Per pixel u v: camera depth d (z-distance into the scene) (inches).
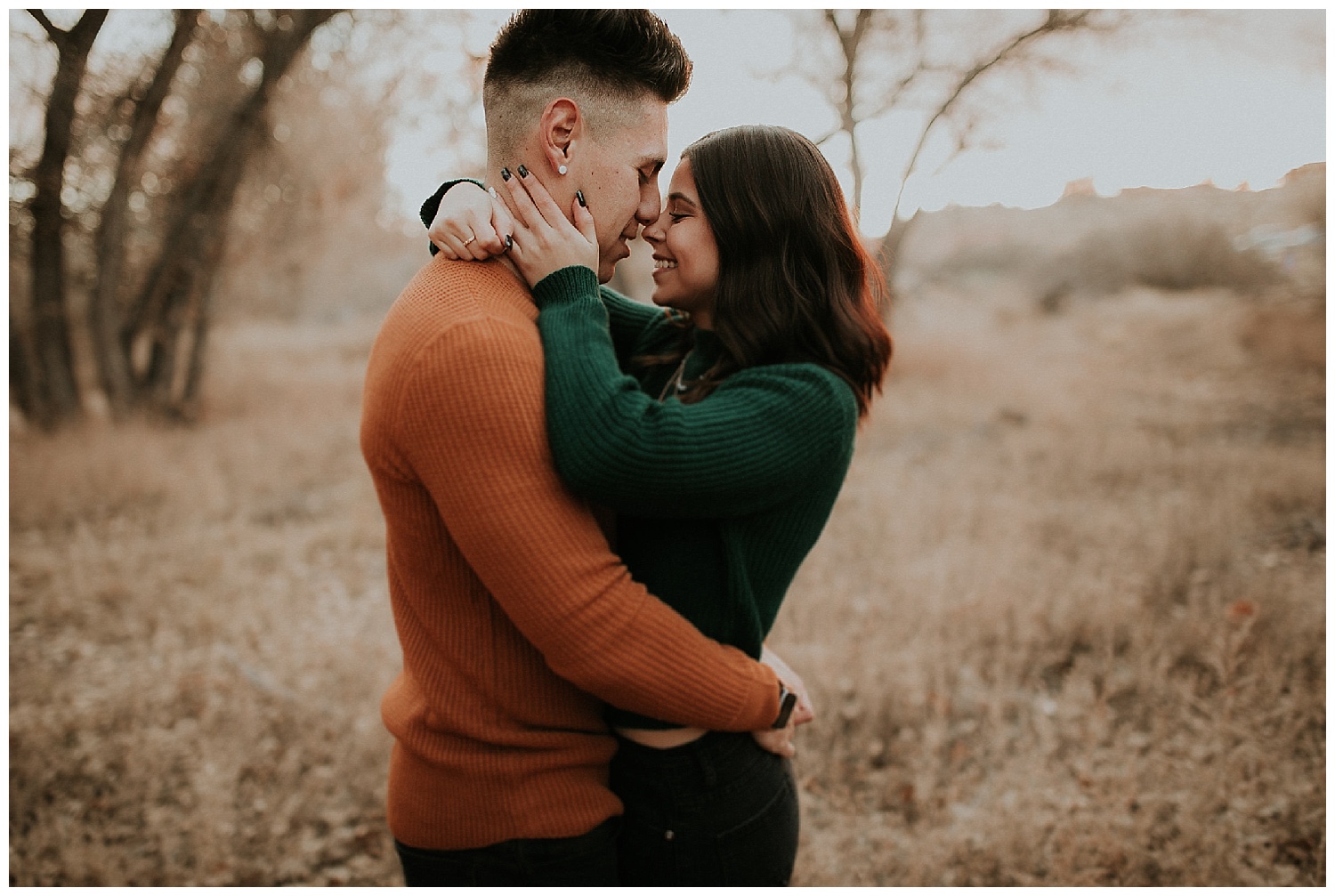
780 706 47.9
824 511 48.1
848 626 137.6
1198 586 147.4
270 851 93.4
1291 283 470.9
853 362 48.7
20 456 261.4
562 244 44.6
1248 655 120.3
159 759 107.5
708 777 47.8
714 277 49.3
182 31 303.7
